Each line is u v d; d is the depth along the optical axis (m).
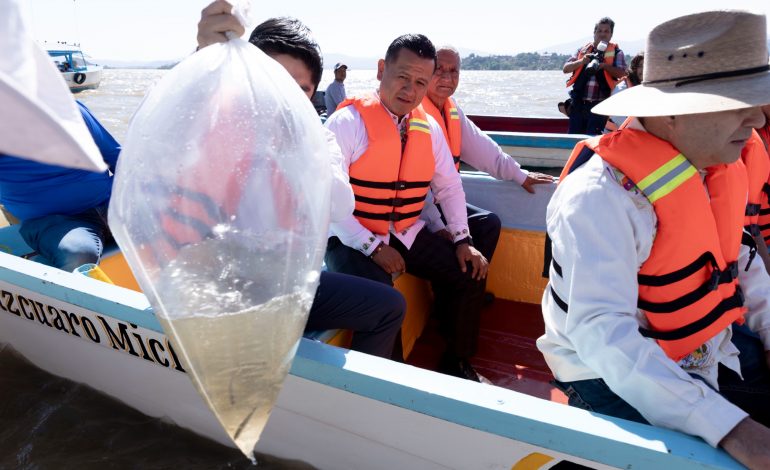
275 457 1.83
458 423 1.35
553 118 6.67
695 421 1.13
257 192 0.96
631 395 1.21
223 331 0.96
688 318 1.36
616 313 1.22
